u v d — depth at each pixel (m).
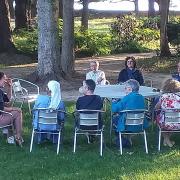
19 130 10.30
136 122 9.76
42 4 19.66
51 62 19.77
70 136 11.20
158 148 9.95
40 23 19.77
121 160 9.24
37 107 9.91
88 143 10.63
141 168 8.71
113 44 37.03
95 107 9.76
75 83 19.66
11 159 9.35
